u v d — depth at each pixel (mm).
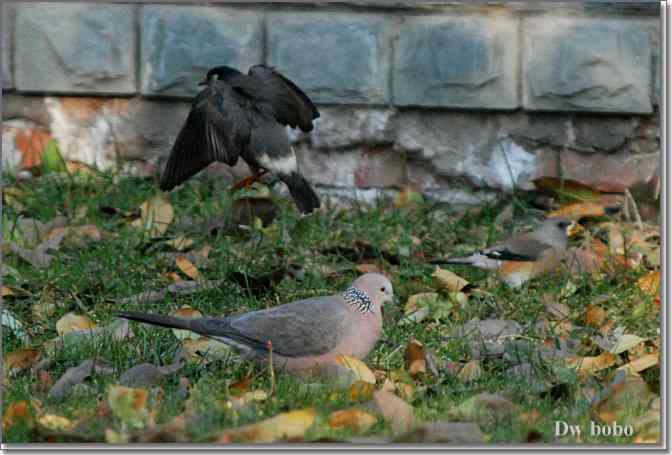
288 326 8625
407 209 13680
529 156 14039
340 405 8039
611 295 11047
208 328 8648
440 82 13883
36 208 13438
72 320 9953
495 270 11984
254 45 14055
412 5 13875
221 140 10484
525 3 13812
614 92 13781
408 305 10727
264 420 7410
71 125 14383
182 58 14094
